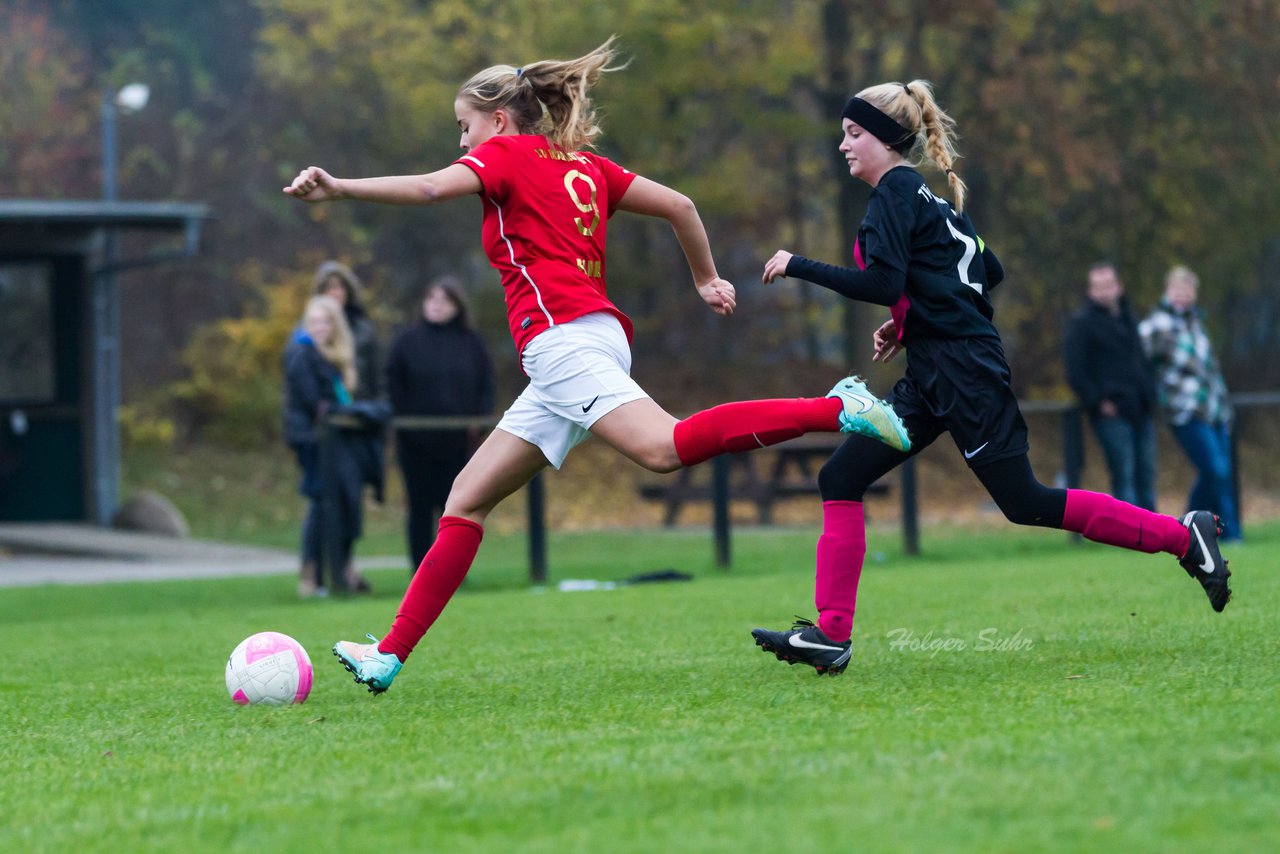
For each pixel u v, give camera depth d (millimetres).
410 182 16125
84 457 67062
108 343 66938
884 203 17234
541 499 41781
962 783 10961
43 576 48906
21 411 66250
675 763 12328
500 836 10234
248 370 82188
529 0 82875
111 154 68375
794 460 71688
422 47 85875
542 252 16938
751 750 12727
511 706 16609
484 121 17469
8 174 83750
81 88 90812
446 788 11891
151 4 102750
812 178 102562
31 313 66312
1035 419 94875
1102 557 40375
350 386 40781
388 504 74750
